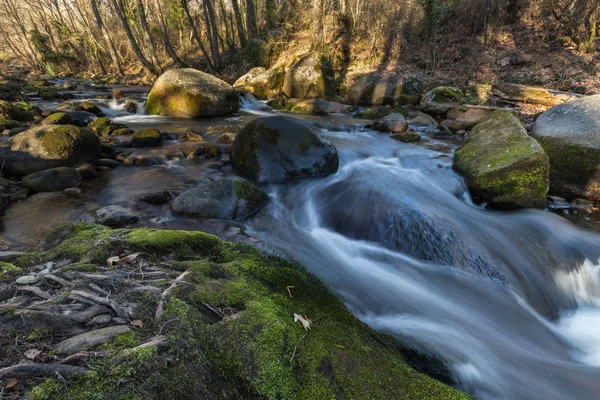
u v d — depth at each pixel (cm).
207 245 329
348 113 1289
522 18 1535
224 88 1202
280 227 498
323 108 1307
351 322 266
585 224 548
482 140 674
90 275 250
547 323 392
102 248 294
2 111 848
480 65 1450
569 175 627
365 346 234
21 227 441
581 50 1286
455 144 902
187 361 183
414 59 1694
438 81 1436
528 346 344
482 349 313
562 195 642
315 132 669
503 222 529
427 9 1614
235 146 669
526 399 270
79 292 226
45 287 240
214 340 201
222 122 1082
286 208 555
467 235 467
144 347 181
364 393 195
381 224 496
